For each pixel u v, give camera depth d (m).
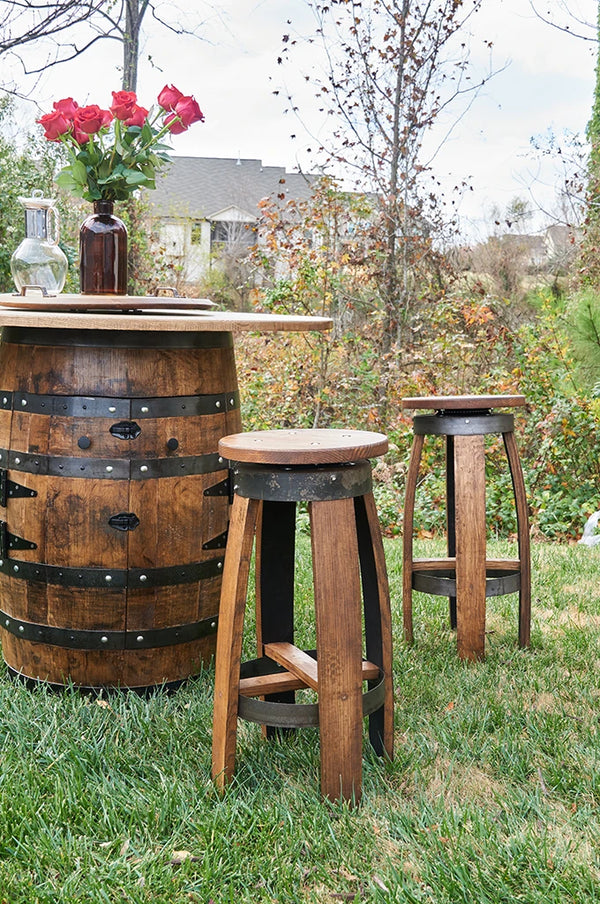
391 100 8.63
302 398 8.04
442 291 8.61
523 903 1.61
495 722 2.46
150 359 2.55
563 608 3.69
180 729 2.38
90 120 2.73
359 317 8.93
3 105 8.91
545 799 2.04
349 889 1.70
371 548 2.15
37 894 1.63
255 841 1.84
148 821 1.89
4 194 8.88
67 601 2.60
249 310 17.08
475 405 2.97
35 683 2.73
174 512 2.61
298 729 2.40
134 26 9.11
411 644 3.25
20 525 2.63
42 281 3.12
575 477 6.91
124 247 2.95
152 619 2.64
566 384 7.39
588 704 2.60
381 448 2.00
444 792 2.07
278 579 2.37
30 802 1.95
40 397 2.56
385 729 2.19
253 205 33.75
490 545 5.29
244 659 2.95
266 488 1.91
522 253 11.26
